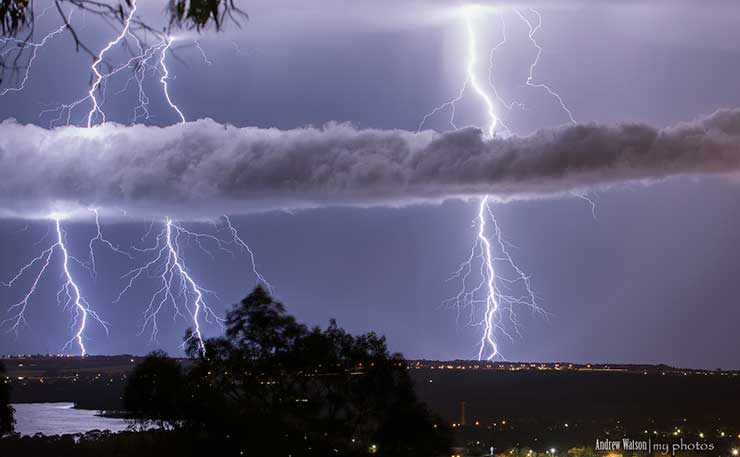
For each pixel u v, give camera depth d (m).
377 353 29.62
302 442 28.33
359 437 29.02
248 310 29.34
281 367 29.05
